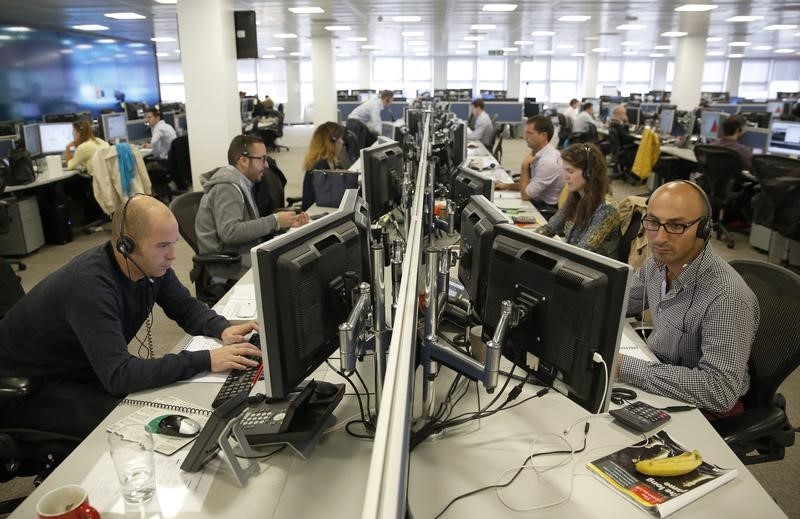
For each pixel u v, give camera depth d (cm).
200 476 118
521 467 121
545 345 124
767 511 109
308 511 108
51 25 990
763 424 149
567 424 137
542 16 877
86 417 157
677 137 841
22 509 109
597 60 1678
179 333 336
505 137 1374
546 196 413
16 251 486
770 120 615
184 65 533
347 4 741
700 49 1177
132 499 109
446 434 133
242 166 296
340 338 121
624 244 260
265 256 116
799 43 1357
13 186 470
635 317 207
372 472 66
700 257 157
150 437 127
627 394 148
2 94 930
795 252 457
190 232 292
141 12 817
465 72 1834
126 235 154
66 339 161
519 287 129
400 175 299
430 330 131
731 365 145
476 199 173
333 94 1216
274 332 120
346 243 140
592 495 113
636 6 768
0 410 157
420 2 728
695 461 118
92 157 523
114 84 1220
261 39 1232
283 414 133
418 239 156
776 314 165
